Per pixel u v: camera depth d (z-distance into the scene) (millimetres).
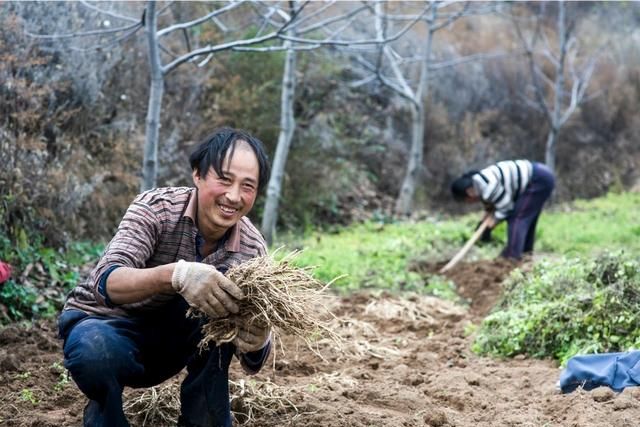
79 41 9344
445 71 17359
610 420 4203
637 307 5633
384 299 7879
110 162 9820
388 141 15883
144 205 3496
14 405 4414
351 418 4316
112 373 3322
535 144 17719
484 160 16578
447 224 12242
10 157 7598
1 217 7285
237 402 4301
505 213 9602
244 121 12352
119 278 3219
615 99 18875
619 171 18078
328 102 14961
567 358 5625
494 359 6027
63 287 7219
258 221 12414
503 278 8734
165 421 4129
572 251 10234
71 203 8523
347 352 6113
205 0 9039
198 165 3457
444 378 5371
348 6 14477
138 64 10625
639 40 21109
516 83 18031
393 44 16328
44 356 5375
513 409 4699
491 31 18781
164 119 11086
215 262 3572
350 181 14508
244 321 3359
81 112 9492
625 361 4871
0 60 8086
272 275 3357
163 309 3555
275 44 12281
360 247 10430
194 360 3674
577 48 18938
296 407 4371
